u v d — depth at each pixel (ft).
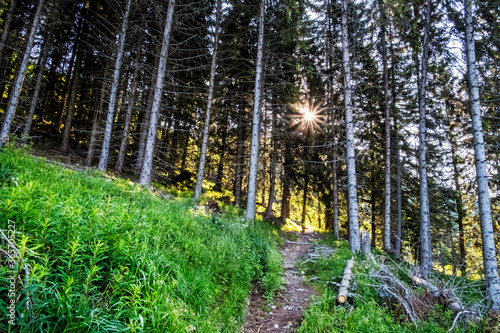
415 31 40.37
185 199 37.81
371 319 14.33
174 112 66.39
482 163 24.08
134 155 68.95
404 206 59.72
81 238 10.15
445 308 17.95
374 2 35.65
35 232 9.00
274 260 26.91
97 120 60.75
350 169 33.01
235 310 14.84
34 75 63.36
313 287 22.12
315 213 106.73
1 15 55.26
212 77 47.34
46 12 47.50
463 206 53.01
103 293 8.77
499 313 17.39
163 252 14.08
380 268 20.53
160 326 9.24
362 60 50.60
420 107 36.35
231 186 83.56
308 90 57.98
